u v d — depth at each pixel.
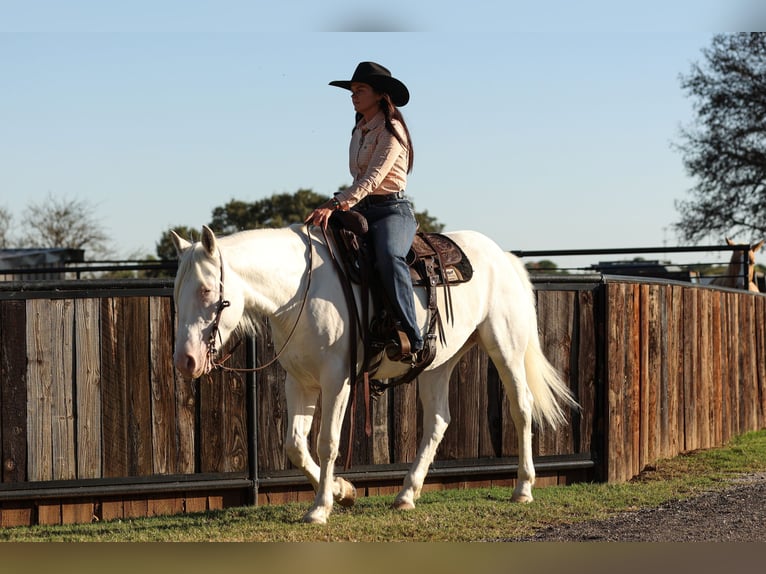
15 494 6.82
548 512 6.82
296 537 5.88
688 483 8.21
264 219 43.53
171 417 7.19
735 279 17.69
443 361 6.82
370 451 7.73
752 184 38.34
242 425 7.36
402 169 6.39
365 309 6.16
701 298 10.34
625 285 8.64
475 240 7.26
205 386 7.28
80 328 7.00
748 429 11.91
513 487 8.20
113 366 7.06
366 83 6.32
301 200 43.41
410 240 6.34
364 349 6.20
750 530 6.12
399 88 6.34
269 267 5.84
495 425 8.18
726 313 11.16
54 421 6.93
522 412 7.29
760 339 12.43
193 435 7.25
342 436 7.65
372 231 6.28
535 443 8.27
